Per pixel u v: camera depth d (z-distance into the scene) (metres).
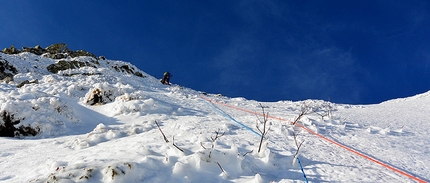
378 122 8.38
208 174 3.22
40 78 14.87
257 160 3.80
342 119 8.29
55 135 6.75
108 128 6.24
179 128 6.00
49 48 27.17
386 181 3.38
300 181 3.23
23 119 6.71
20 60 18.48
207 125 6.28
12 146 5.14
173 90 18.83
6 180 3.30
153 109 9.25
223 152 3.52
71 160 3.63
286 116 8.69
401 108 13.12
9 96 7.69
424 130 7.27
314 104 15.76
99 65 23.67
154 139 4.77
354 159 4.24
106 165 3.03
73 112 7.97
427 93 18.62
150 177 2.95
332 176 3.43
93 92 10.41
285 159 3.90
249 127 6.25
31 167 3.73
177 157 3.50
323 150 4.61
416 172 3.88
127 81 18.52
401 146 5.29
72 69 19.86
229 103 13.73
